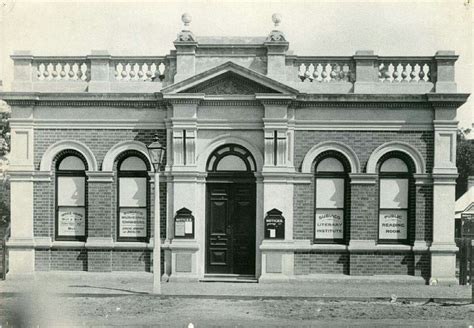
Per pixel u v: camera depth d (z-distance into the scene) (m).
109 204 15.95
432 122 15.67
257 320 10.98
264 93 15.48
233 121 15.73
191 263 15.53
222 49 15.91
